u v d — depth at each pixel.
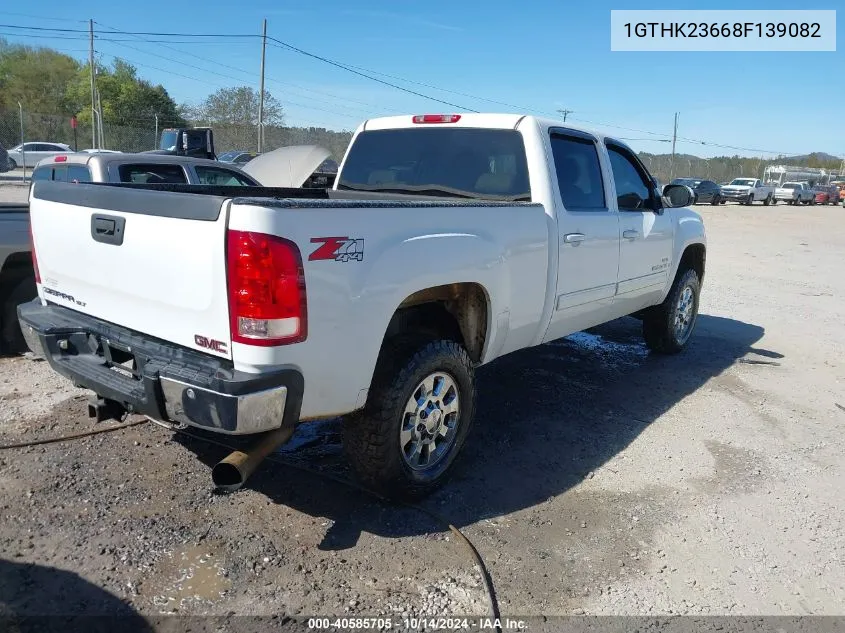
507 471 3.95
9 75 53.91
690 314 6.74
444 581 2.89
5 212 5.15
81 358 3.27
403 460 3.37
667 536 3.36
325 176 7.20
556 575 2.99
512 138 4.34
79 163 6.89
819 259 15.30
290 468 3.79
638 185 5.54
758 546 3.32
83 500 3.32
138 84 52.81
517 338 4.14
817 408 5.34
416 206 3.18
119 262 3.03
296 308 2.65
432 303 3.71
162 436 4.05
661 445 4.45
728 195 41.50
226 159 27.19
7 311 5.33
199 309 2.73
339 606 2.70
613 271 4.98
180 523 3.19
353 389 2.98
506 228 3.77
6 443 3.85
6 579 2.71
